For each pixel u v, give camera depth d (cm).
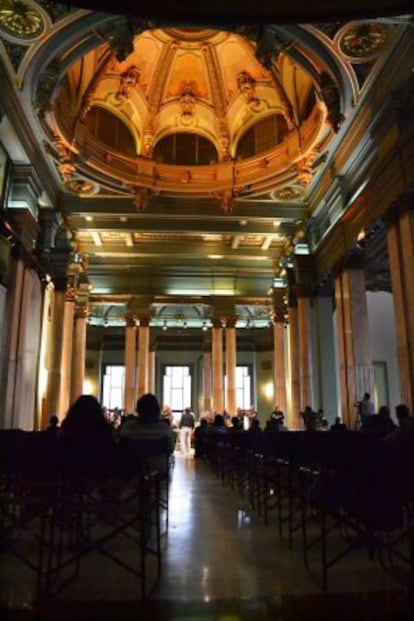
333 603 328
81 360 2112
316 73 1209
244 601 332
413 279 1046
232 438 966
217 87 1675
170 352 2944
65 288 1738
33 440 411
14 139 1249
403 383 1077
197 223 1858
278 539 523
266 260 2248
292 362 1850
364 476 413
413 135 1040
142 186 1680
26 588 364
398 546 499
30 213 1348
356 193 1399
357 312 1427
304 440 496
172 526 594
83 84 1464
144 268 2233
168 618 303
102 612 313
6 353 1261
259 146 1717
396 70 1062
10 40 1045
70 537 472
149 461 445
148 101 1689
